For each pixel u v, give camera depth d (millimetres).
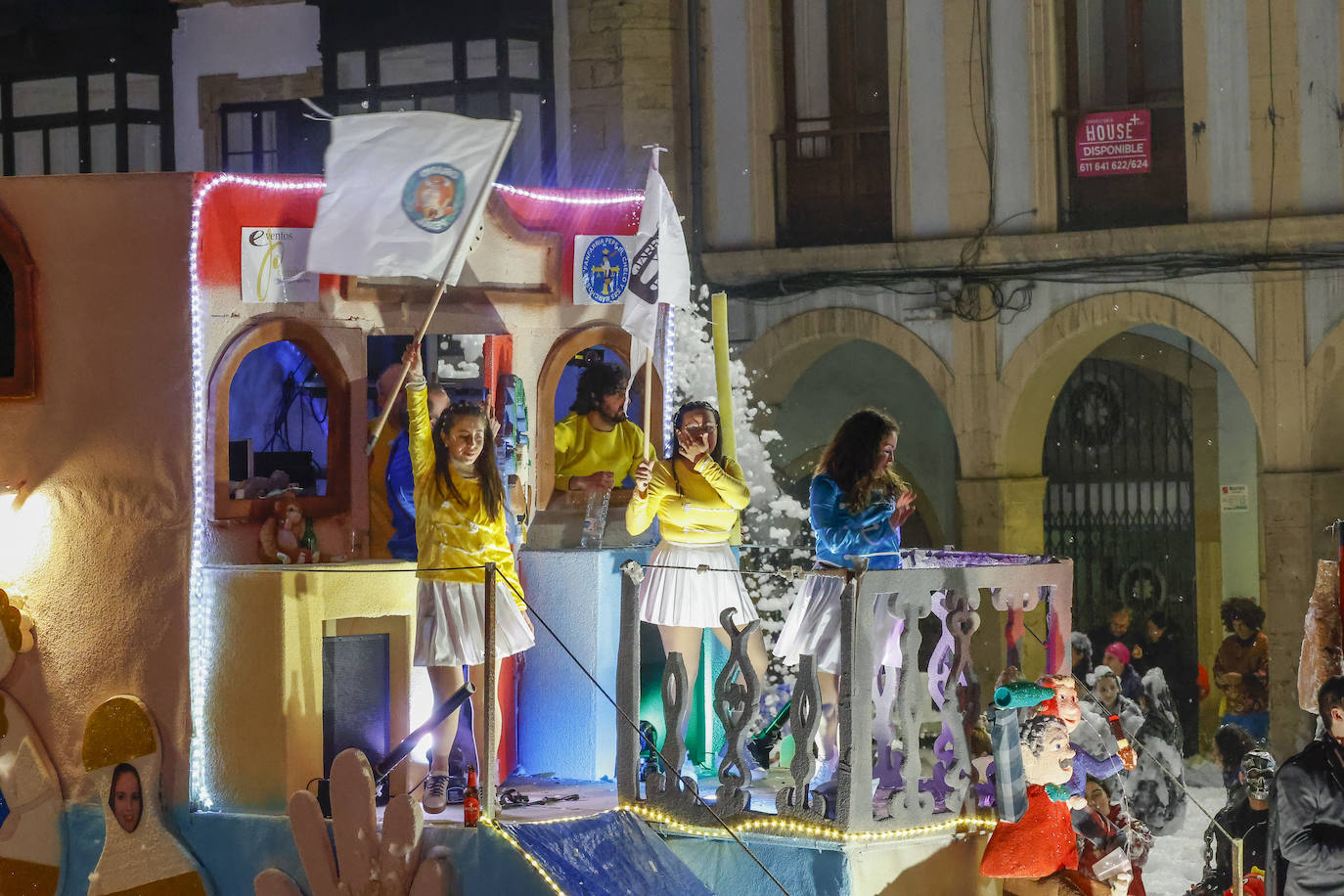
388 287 12328
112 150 26797
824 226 25531
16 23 26953
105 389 11523
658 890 10469
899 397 27516
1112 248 23734
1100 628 27703
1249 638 23422
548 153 25453
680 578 11820
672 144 25203
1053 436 28047
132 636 11414
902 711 10625
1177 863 19156
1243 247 23094
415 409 11219
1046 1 24062
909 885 10602
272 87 26484
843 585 10953
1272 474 23047
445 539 11305
